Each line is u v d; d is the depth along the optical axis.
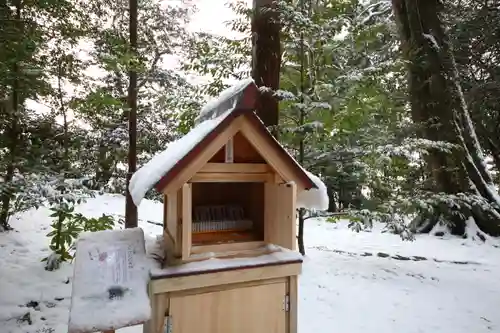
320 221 8.20
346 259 4.89
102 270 1.62
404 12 7.26
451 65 7.09
